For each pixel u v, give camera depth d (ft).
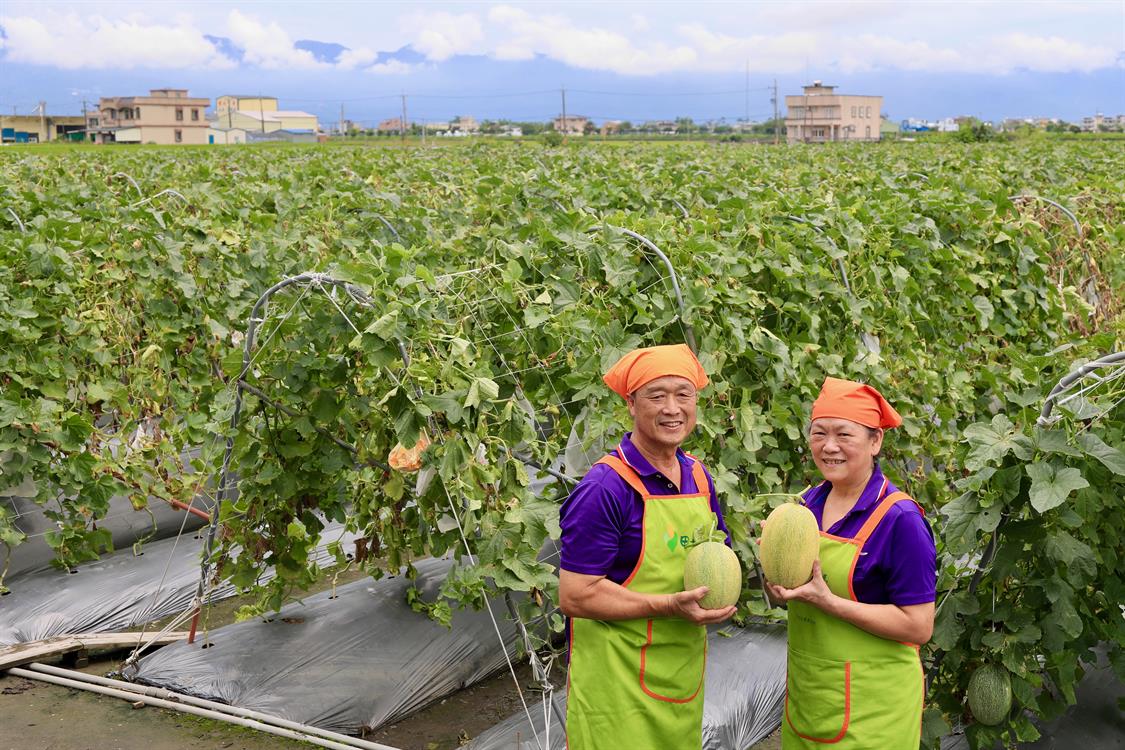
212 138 375.86
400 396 14.51
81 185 40.27
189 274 25.93
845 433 11.33
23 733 16.69
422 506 15.28
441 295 16.61
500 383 17.62
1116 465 12.82
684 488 11.49
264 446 17.31
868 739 11.16
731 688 16.94
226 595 22.34
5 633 19.76
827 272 21.74
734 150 89.76
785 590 11.18
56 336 23.03
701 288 18.88
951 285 27.63
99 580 21.80
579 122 489.67
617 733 11.28
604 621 11.34
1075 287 32.45
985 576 14.24
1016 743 14.65
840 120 407.85
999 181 45.75
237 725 16.99
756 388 20.10
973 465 13.30
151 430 25.27
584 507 11.03
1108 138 178.81
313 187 39.70
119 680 18.51
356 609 19.65
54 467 22.06
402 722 17.80
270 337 16.33
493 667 19.22
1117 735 14.99
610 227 19.33
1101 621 14.64
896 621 10.97
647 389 11.02
